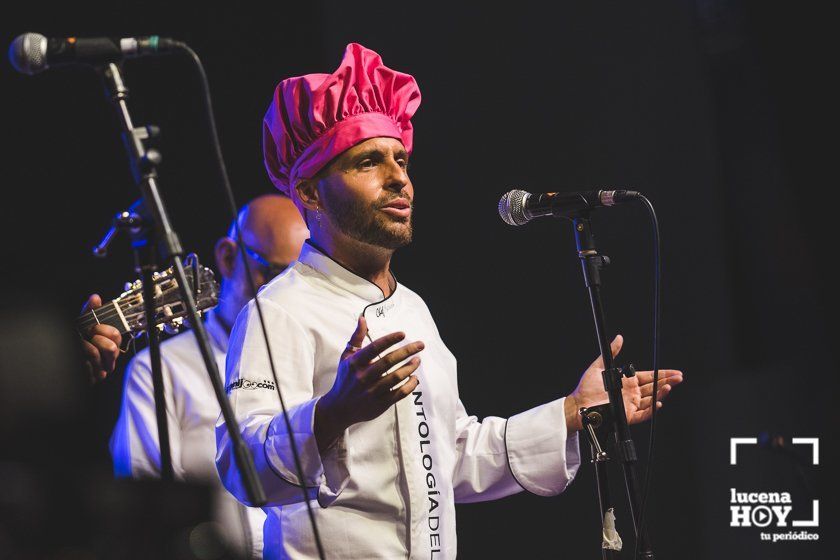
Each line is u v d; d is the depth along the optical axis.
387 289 3.20
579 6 6.37
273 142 3.32
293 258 4.23
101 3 5.11
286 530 2.90
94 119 4.97
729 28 6.43
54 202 4.91
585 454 6.01
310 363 2.95
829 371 6.30
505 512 6.00
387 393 2.54
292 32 5.60
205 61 5.40
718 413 6.29
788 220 6.45
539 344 6.10
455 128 6.17
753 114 6.47
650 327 6.23
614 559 3.12
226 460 2.81
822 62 6.36
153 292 2.54
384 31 6.00
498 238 6.14
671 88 6.42
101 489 1.84
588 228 3.24
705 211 6.41
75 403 1.86
